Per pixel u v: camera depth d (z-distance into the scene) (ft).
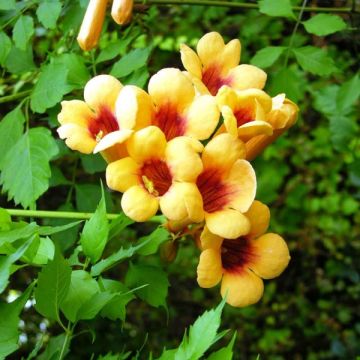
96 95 1.40
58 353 1.18
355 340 4.75
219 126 1.54
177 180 1.23
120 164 1.26
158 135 1.25
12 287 3.56
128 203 1.23
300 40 2.58
